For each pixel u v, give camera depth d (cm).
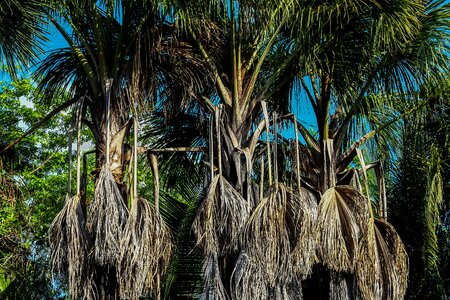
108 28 866
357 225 799
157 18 875
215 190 791
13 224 1081
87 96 851
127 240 731
